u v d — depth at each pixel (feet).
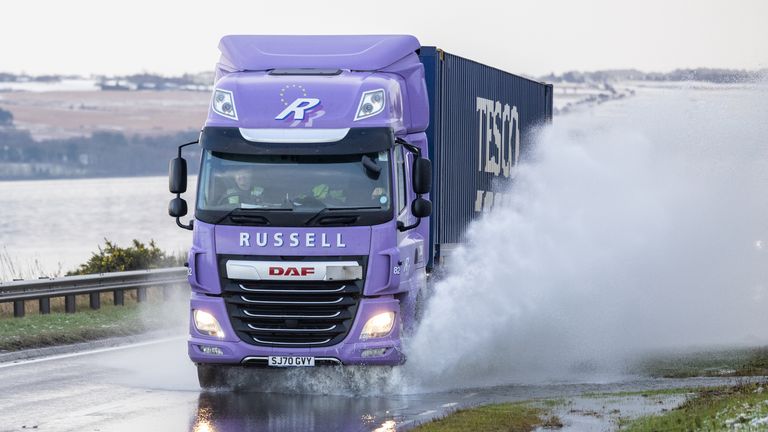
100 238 535.19
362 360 73.10
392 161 75.05
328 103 75.51
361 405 70.13
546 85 132.46
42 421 63.98
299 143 74.54
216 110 76.18
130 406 69.31
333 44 83.82
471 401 72.02
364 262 73.10
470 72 102.12
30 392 75.00
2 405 69.62
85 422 63.62
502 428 59.98
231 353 73.20
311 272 72.69
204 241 73.82
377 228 73.51
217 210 73.77
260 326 73.20
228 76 78.74
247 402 71.05
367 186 74.08
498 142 112.16
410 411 67.67
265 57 81.15
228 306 73.46
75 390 76.02
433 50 91.86
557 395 74.38
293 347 73.00
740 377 82.38
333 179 74.13
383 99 75.92
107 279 125.59
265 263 72.79
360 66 81.05
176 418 65.00
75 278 119.96
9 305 122.93
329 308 73.10
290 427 62.18
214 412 67.10
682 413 62.49
